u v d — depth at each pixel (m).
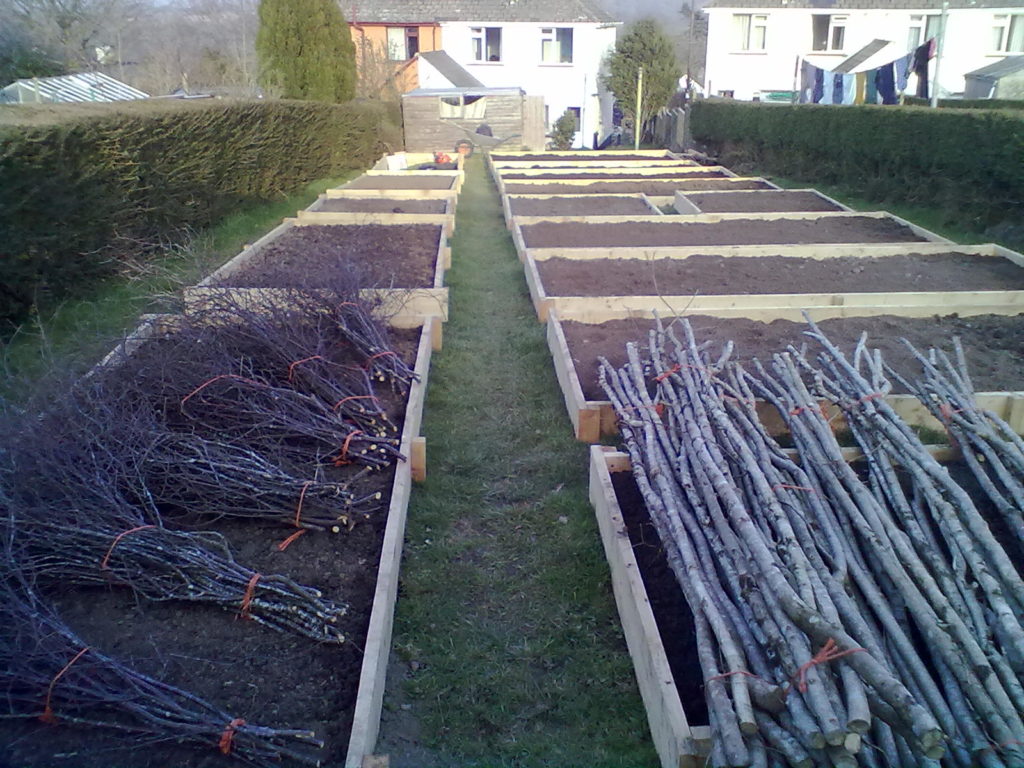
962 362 5.73
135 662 3.61
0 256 7.48
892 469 4.55
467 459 5.95
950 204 13.49
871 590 3.58
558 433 6.25
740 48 32.75
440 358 7.72
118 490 4.28
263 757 3.20
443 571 4.69
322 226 12.74
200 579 3.97
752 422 4.88
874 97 19.58
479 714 3.73
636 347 6.50
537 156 25.12
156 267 8.08
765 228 12.30
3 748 3.20
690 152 26.52
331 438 5.21
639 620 3.76
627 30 34.97
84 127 8.99
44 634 3.42
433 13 34.78
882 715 2.85
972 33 30.80
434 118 29.78
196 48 39.66
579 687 3.86
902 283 9.13
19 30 23.70
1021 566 4.07
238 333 5.90
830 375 5.87
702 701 3.48
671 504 4.23
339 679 3.61
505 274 10.91
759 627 3.29
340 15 22.81
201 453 4.64
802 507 4.13
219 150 13.34
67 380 4.97
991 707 2.99
